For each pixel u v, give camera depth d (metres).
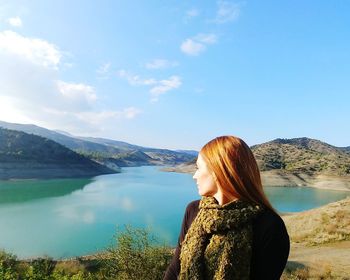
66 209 75.06
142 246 15.56
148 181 167.38
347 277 20.75
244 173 1.91
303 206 98.50
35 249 44.53
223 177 1.91
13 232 53.16
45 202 84.56
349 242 32.53
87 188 120.56
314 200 112.31
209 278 1.77
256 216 1.83
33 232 53.44
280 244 1.83
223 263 1.73
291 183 161.12
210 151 2.00
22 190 105.94
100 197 97.50
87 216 67.69
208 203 1.91
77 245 46.47
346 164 182.50
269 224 1.83
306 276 21.00
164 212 75.69
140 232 15.94
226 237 1.77
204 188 2.04
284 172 173.62
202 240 1.83
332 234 35.47
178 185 149.50
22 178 137.88
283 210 91.31
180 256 1.97
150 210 77.81
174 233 54.16
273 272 1.81
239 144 1.98
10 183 123.06
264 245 1.80
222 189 1.93
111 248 16.11
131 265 14.98
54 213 69.94
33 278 10.01
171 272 2.09
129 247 15.38
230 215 1.79
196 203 2.17
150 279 14.93
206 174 2.04
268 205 1.93
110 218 66.50
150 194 110.88
